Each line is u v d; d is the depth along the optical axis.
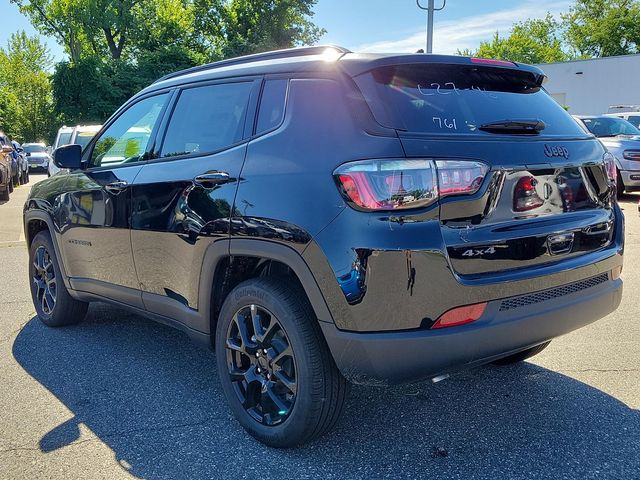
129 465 2.84
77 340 4.66
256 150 3.00
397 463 2.84
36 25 44.25
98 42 44.34
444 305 2.50
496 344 2.63
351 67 2.79
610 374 3.81
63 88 37.81
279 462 2.86
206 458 2.90
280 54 3.29
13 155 17.67
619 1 51.78
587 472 2.73
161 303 3.64
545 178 2.86
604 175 3.22
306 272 2.64
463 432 3.13
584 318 3.01
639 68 29.69
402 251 2.43
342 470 2.78
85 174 4.32
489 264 2.62
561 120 3.25
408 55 2.87
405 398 3.54
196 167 3.32
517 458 2.86
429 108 2.75
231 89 3.39
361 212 2.49
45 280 5.03
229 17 43.19
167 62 39.66
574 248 2.99
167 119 3.78
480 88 3.04
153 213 3.57
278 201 2.76
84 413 3.39
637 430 3.10
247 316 3.07
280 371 2.92
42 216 4.81
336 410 2.80
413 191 2.46
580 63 31.64
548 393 3.56
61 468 2.82
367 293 2.47
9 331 4.90
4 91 56.09
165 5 42.56
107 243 4.04
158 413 3.39
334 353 2.61
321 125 2.77
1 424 3.27
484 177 2.60
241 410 3.11
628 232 8.81
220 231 3.04
